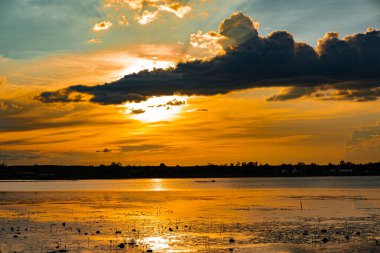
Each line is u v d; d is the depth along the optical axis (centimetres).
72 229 5809
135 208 8906
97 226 6088
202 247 4600
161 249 4512
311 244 4719
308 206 8894
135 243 4816
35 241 4938
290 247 4578
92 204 10056
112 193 15725
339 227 5816
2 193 15712
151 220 6725
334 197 11662
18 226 6109
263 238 5059
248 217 7012
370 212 7612
